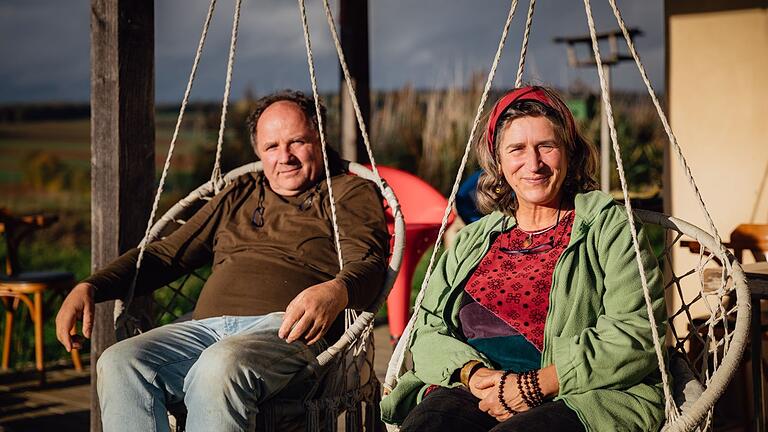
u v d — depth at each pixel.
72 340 2.98
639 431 2.36
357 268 2.90
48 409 4.77
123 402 2.78
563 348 2.44
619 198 5.11
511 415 2.46
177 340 2.95
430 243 4.89
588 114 8.28
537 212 2.71
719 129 4.42
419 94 11.83
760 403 3.01
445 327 2.71
